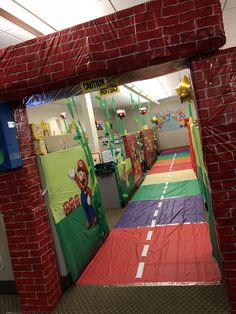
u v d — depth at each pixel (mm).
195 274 2973
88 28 2352
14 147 2607
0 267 3207
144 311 2539
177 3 2158
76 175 3764
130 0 3479
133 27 2256
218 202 2248
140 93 10078
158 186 7379
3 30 3709
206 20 2107
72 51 2398
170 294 2721
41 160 2951
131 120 16562
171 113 16344
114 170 5879
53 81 2453
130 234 4406
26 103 2834
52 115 10047
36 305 2797
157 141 14719
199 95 2195
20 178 2711
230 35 5664
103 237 4281
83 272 3410
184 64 2436
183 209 5148
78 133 4121
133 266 3375
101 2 3445
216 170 2225
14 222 2771
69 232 3287
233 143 2178
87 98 7176
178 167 9758
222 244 2273
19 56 2527
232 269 2270
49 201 2996
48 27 3844
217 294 2594
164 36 2193
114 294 2881
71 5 3396
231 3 4133
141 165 9102
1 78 2562
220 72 2152
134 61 2266
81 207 3764
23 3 3137
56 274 2975
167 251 3602
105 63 2318
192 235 3953
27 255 2770
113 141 6785
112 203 5969
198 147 3463
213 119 2188
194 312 2412
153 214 5180
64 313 2703
